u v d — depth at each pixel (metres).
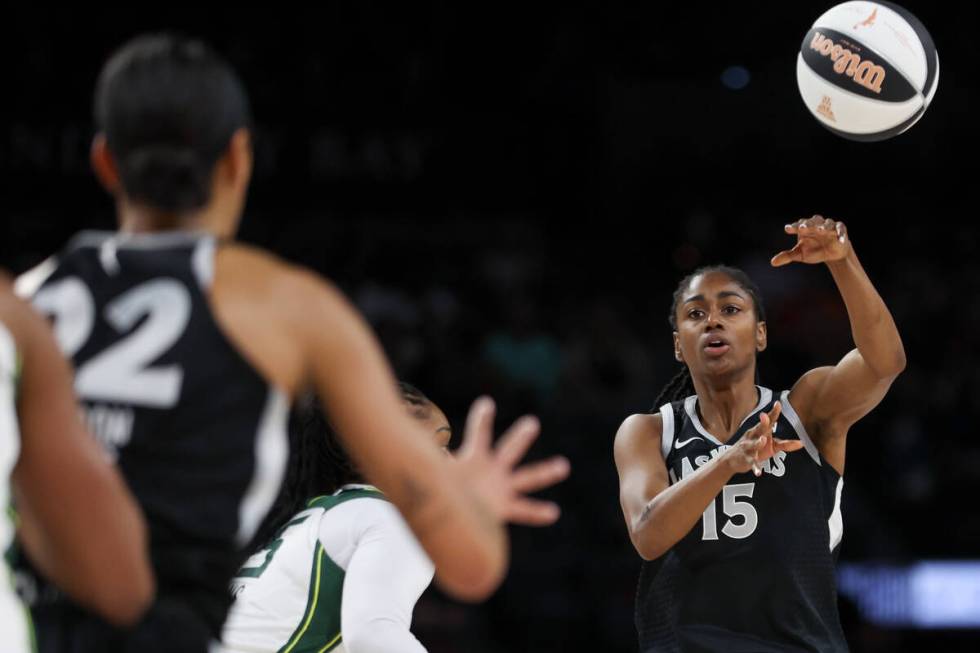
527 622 20.25
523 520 4.34
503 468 4.35
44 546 3.93
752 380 8.46
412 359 22.77
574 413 22.77
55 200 27.03
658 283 30.06
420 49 29.61
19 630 3.90
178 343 4.13
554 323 26.20
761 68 32.34
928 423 25.28
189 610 4.08
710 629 7.93
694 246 30.55
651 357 26.92
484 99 30.45
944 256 31.36
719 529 8.01
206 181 4.32
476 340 24.75
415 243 28.64
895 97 8.45
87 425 4.11
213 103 4.28
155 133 4.23
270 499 4.30
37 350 3.88
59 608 4.07
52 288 4.30
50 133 27.17
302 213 28.33
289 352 4.22
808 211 32.44
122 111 4.23
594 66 31.38
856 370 8.03
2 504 3.85
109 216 26.92
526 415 22.58
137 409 4.10
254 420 4.17
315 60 29.02
